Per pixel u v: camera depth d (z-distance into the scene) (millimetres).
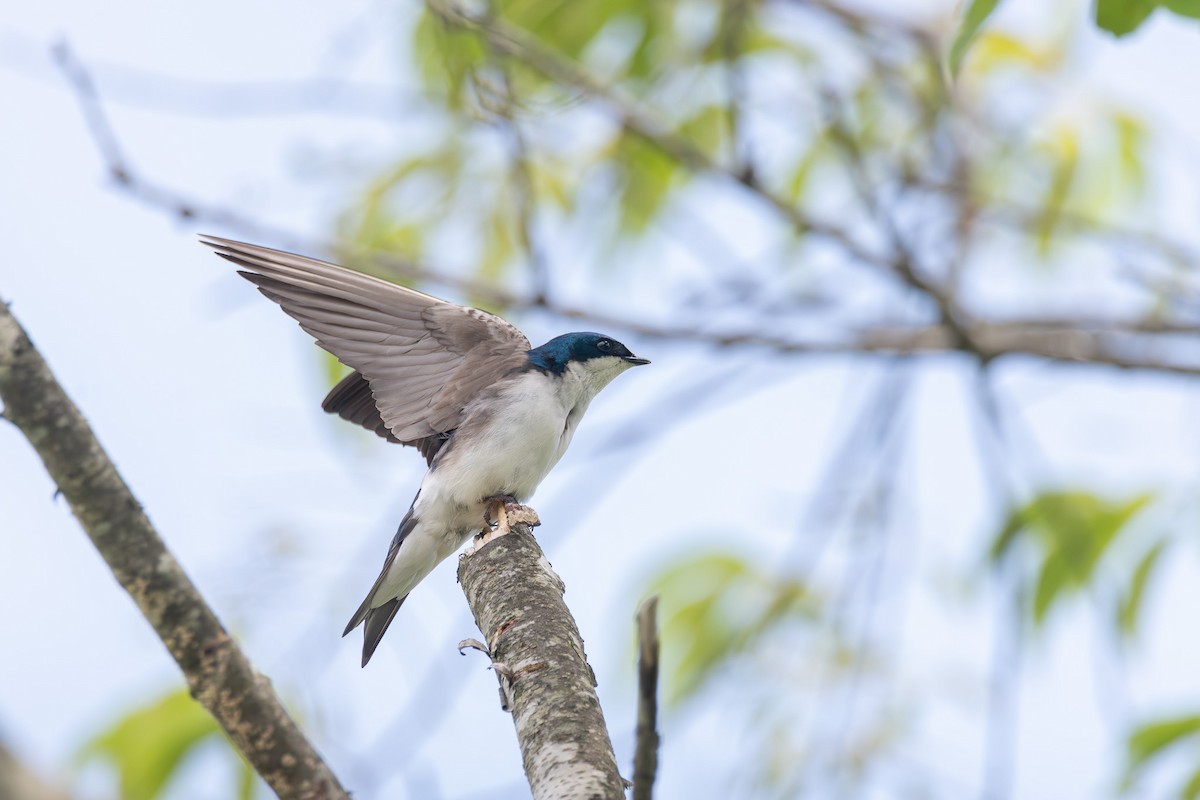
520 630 6273
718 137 12312
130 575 4770
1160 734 8352
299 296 9016
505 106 9844
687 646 10297
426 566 9359
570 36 12078
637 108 10242
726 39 10203
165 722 8945
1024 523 9570
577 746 5367
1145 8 6465
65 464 4645
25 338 4613
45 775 6648
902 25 12102
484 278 12180
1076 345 10125
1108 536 9359
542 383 9742
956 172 11602
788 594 10031
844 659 9750
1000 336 10109
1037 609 9625
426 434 9461
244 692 4949
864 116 12367
